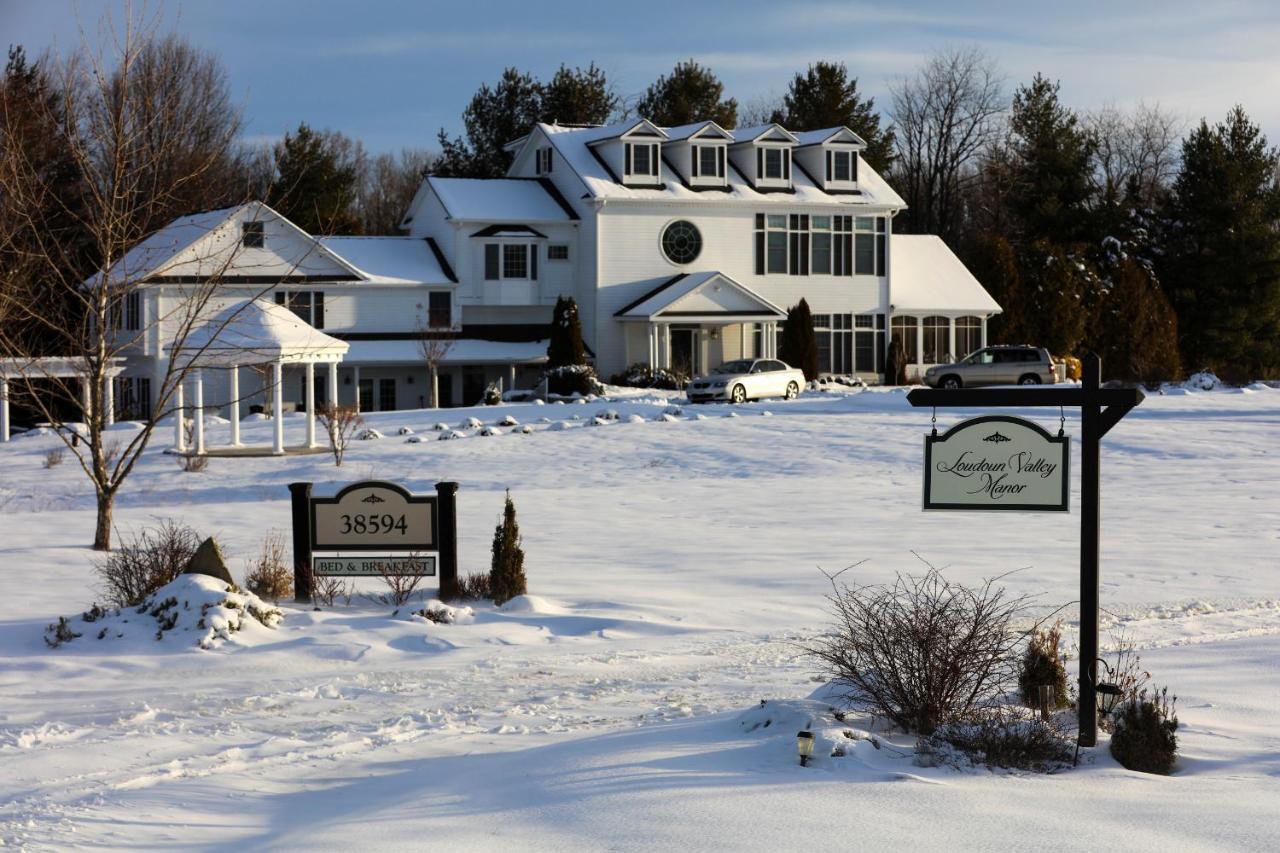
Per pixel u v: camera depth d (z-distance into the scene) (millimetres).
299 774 10125
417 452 40594
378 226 119375
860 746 9617
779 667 13797
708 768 9391
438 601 17266
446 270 70875
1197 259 86688
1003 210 109000
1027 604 16734
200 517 27906
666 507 28469
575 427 45406
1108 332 76875
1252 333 86062
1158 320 74750
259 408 59219
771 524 25406
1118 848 7504
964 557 20688
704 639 15352
